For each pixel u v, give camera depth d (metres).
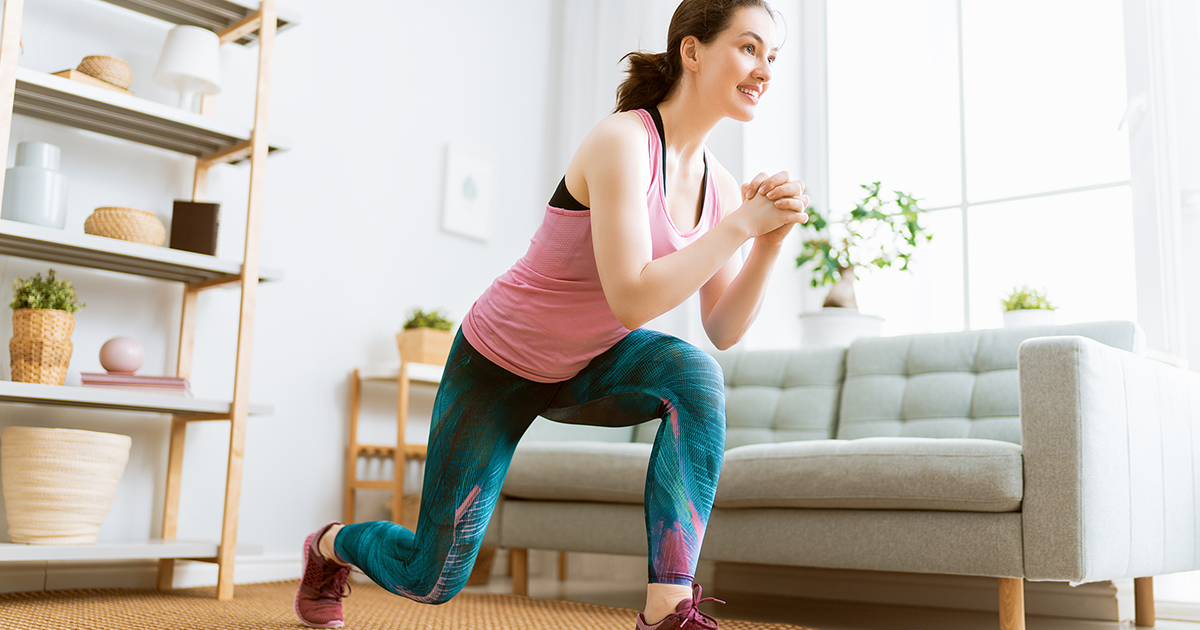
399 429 3.21
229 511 2.49
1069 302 3.17
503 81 4.11
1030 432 1.89
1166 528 2.11
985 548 1.91
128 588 2.68
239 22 2.88
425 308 3.66
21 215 2.35
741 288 1.33
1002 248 3.35
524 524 2.73
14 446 2.31
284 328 3.19
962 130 3.51
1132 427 1.99
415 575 1.43
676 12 1.25
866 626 2.25
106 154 2.79
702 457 1.15
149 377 2.47
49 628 1.84
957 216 3.47
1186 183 2.85
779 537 2.22
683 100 1.24
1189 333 2.79
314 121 3.36
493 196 3.98
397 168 3.62
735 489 2.27
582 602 2.63
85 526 2.35
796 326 3.67
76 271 2.71
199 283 2.84
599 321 1.26
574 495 2.61
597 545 2.56
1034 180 3.31
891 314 3.53
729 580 3.17
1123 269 3.08
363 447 3.34
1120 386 1.96
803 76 3.94
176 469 2.78
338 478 3.30
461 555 1.37
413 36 3.75
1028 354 1.92
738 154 3.71
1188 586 2.54
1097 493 1.84
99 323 2.74
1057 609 2.49
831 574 2.90
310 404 3.24
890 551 2.04
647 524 1.14
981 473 1.91
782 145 3.83
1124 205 3.10
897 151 3.67
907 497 2.00
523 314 1.28
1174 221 2.85
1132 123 2.98
